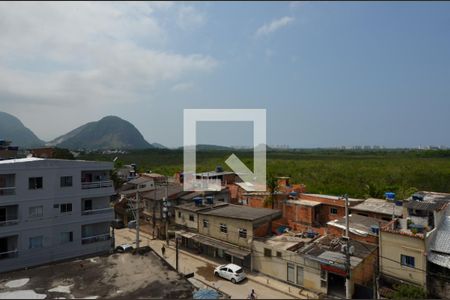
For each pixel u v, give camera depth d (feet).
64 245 94.94
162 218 130.11
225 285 81.71
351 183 218.79
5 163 85.35
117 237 132.77
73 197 97.91
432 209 82.28
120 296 54.80
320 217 125.29
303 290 77.82
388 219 102.12
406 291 67.10
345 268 70.38
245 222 94.79
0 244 87.71
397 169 254.68
